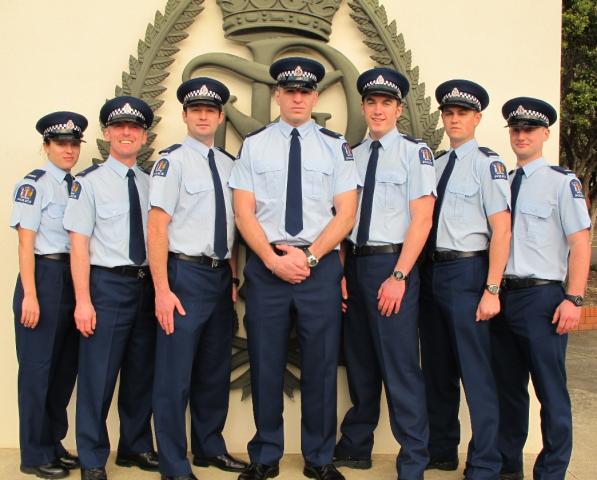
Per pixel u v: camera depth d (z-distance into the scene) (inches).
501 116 121.3
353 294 107.3
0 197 118.7
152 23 119.1
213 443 111.8
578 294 97.7
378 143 107.3
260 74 115.9
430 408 112.3
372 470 112.1
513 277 102.0
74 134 107.7
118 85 118.8
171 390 101.3
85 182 103.4
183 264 102.2
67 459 113.1
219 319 107.7
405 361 102.7
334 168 104.0
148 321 108.3
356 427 112.3
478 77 121.2
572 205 98.7
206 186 103.7
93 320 102.2
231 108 117.3
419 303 110.0
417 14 120.6
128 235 104.3
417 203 102.0
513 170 110.2
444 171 106.7
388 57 118.2
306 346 102.6
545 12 120.6
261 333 102.5
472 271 102.3
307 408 104.6
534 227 101.2
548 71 120.8
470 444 103.9
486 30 121.0
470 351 102.2
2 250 119.3
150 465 111.0
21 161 118.6
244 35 117.3
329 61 118.3
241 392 120.3
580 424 142.9
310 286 101.1
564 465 98.7
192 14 116.8
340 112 119.5
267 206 102.9
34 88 118.4
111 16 118.8
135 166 109.1
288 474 109.3
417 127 117.6
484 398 101.7
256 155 104.1
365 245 104.5
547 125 103.5
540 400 100.7
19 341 107.1
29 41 118.3
